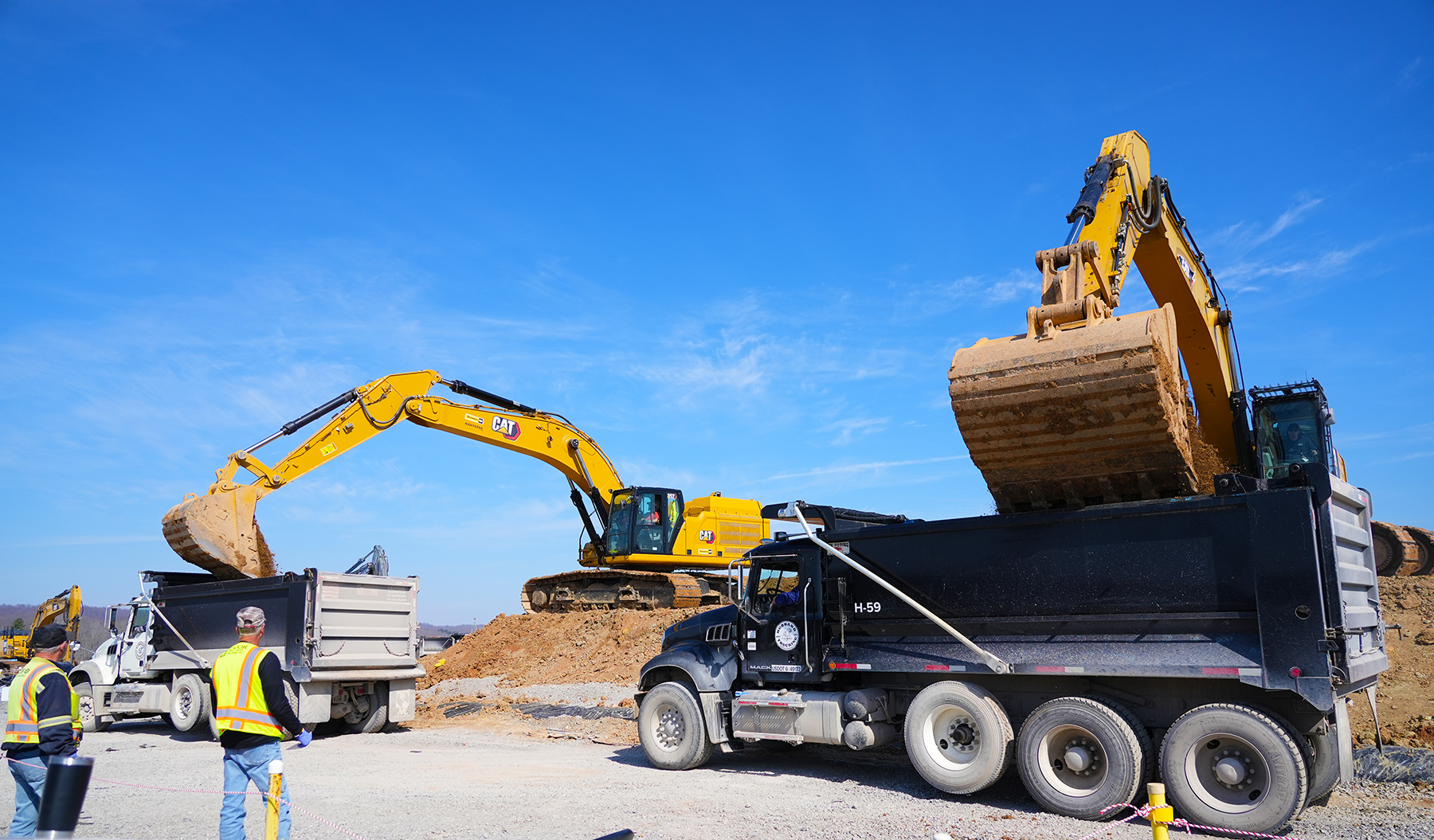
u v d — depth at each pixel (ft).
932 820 26.86
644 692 39.68
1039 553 29.43
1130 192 39.24
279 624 47.67
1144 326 27.14
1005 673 29.12
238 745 19.53
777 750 42.01
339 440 65.98
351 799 30.68
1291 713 26.04
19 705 20.06
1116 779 26.27
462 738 49.19
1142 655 26.99
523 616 89.86
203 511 56.24
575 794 31.45
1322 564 24.93
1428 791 29.35
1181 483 28.55
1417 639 42.39
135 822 27.48
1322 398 48.52
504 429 78.07
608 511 83.61
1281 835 24.40
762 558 36.19
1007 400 28.43
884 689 33.47
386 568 55.42
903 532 32.19
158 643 54.29
